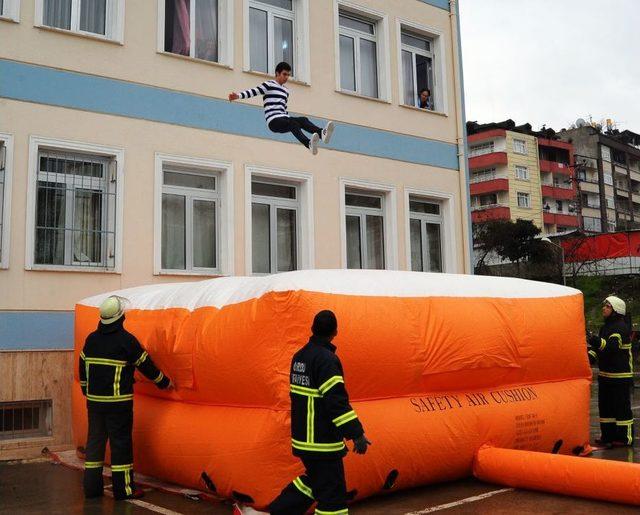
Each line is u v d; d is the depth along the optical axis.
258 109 11.36
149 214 10.02
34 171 9.14
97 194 9.83
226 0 11.27
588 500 5.96
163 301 7.02
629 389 8.54
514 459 6.31
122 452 6.19
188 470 6.08
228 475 5.62
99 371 6.20
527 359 7.20
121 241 9.70
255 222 11.39
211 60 11.27
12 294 8.77
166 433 6.34
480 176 53.31
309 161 11.84
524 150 53.53
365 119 12.73
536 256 33.31
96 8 10.23
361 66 13.27
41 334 8.90
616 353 8.46
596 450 8.30
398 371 6.00
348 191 12.66
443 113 14.05
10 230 8.84
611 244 32.44
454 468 6.43
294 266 11.77
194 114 10.66
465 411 6.53
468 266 13.95
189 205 10.65
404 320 6.13
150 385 6.90
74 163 9.68
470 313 6.76
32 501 6.15
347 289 5.91
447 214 13.97
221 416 5.90
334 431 4.48
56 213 9.44
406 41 14.11
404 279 6.63
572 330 7.79
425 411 6.20
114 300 6.37
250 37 11.71
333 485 4.46
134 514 5.64
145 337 6.84
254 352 5.54
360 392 5.80
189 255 10.55
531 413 7.09
